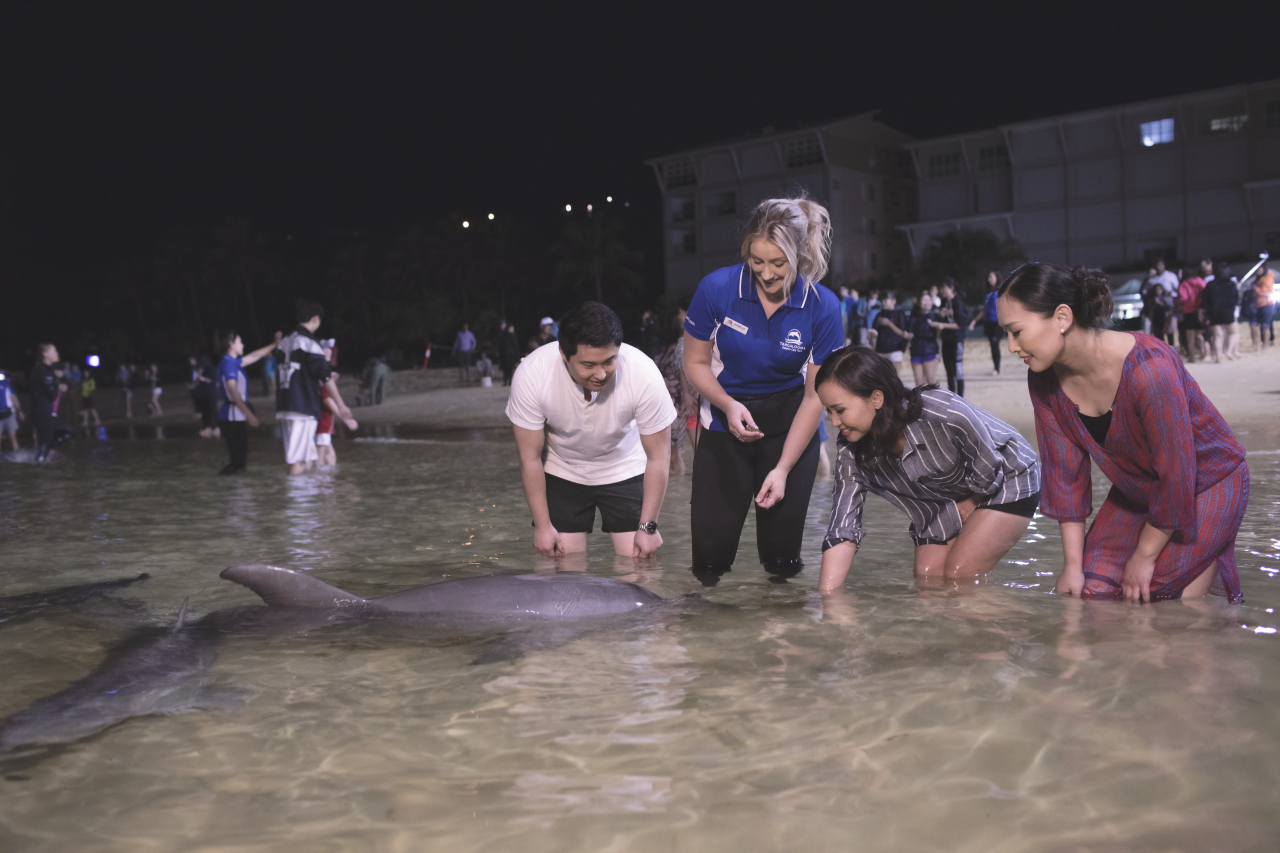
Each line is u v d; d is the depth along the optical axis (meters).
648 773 2.17
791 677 2.79
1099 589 3.66
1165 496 3.31
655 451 4.61
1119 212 45.19
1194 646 2.91
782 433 4.49
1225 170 42.59
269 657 3.16
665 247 56.25
